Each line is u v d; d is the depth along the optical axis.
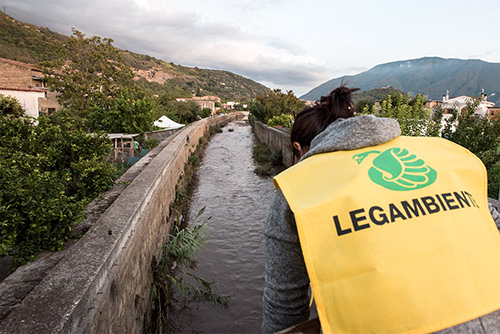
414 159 0.91
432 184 0.84
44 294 2.40
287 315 0.95
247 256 7.30
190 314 5.18
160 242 6.29
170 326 4.89
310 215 0.79
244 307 5.46
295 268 0.93
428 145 1.02
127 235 3.82
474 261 0.74
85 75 28.53
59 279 2.60
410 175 0.85
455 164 0.94
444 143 1.06
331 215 0.78
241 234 8.56
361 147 0.94
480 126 7.05
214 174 16.05
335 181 0.86
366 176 0.84
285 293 0.94
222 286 6.06
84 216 3.90
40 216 3.38
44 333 1.99
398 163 0.88
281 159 18.25
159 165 7.88
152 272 5.20
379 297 0.70
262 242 8.06
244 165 18.55
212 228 8.95
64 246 3.71
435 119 8.09
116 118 18.12
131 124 18.17
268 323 0.99
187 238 6.50
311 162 0.95
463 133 7.20
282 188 0.90
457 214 0.80
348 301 0.72
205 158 20.70
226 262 6.99
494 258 0.78
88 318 2.48
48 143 5.26
